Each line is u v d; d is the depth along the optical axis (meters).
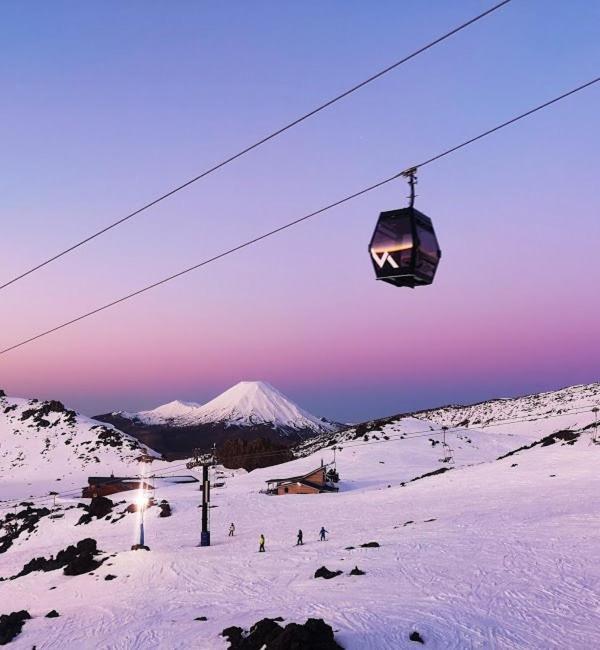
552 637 29.38
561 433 131.50
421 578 42.22
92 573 63.06
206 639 33.72
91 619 44.25
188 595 47.81
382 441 190.75
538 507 68.25
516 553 46.84
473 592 37.59
